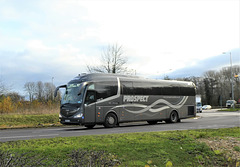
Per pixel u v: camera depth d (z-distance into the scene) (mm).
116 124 19875
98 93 18578
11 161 5156
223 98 95562
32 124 20984
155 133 11320
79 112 17609
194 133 11484
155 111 22109
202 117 34688
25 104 26312
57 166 6211
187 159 7938
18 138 11367
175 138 9883
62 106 18500
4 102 25078
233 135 11391
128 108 20188
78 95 17953
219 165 7582
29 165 5324
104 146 8297
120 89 19859
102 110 18625
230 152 8516
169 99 23375
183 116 24406
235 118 30953
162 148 8508
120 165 6836
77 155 5586
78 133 13883
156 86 22469
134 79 21047
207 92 96688
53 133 14055
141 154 7875
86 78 18500
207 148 8695
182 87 24656
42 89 70688
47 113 24906
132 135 10656
